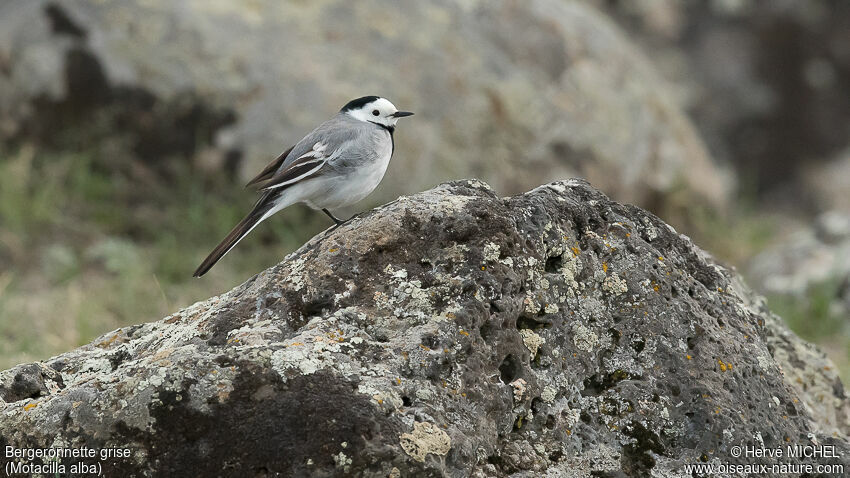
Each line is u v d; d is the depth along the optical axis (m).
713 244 18.39
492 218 6.32
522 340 6.22
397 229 6.33
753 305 8.87
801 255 16.38
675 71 24.33
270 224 15.44
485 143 16.38
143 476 5.45
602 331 6.61
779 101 24.69
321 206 8.27
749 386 6.77
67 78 15.45
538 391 6.18
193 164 15.59
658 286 6.83
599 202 7.18
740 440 6.38
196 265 14.57
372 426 5.36
